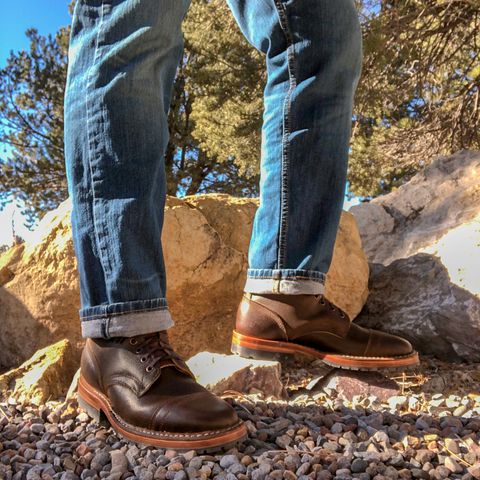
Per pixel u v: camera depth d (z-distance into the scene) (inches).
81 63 46.3
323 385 69.5
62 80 511.8
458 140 300.5
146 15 45.2
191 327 84.6
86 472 42.4
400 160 329.4
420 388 70.4
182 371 46.7
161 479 40.4
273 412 56.8
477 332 83.1
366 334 61.7
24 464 44.1
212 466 41.9
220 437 43.1
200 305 85.0
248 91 323.6
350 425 52.6
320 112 57.2
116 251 44.3
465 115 300.0
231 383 64.5
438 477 42.6
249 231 89.7
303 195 57.6
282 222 57.7
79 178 45.6
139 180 45.1
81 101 45.3
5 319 82.4
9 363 82.4
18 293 82.1
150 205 45.8
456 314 85.2
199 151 480.4
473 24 275.4
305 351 61.1
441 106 321.1
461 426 54.0
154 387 44.6
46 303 80.6
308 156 57.3
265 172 59.2
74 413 56.6
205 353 72.8
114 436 48.5
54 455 45.9
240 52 315.9
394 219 119.0
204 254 84.0
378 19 238.1
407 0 244.2
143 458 43.4
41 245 84.7
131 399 44.6
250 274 60.2
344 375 68.7
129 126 44.7
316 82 56.6
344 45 56.6
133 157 44.9
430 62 268.1
